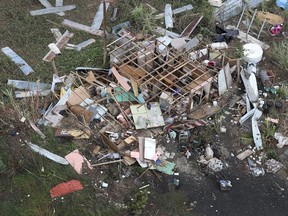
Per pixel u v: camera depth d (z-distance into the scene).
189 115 12.13
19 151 11.13
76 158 11.15
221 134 11.95
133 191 10.69
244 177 11.16
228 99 12.68
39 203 10.26
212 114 12.27
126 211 10.30
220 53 13.22
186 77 12.41
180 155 11.47
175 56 12.74
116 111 12.05
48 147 11.31
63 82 12.62
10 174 10.62
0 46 13.76
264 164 11.41
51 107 12.09
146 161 11.14
